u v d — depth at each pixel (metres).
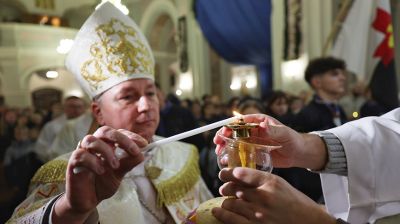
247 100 2.12
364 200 0.76
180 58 9.64
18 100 12.35
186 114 3.39
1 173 3.72
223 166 0.57
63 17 13.17
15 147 3.61
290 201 0.50
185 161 1.12
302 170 1.68
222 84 9.36
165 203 0.99
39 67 12.56
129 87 0.95
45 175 0.88
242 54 7.96
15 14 13.01
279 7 6.43
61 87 13.69
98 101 1.01
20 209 0.82
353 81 3.92
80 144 0.51
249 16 7.33
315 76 2.01
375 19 2.59
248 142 0.56
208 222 0.53
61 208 0.54
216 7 7.94
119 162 0.52
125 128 0.95
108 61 0.97
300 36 5.78
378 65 2.57
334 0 5.42
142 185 1.00
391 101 2.53
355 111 3.29
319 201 1.59
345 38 2.73
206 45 9.03
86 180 0.51
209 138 1.90
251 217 0.49
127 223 0.88
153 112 0.97
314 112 2.00
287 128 0.71
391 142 0.77
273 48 6.56
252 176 0.50
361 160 0.75
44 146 3.14
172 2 10.00
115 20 1.01
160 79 12.27
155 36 11.69
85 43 1.02
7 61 12.11
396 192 0.76
